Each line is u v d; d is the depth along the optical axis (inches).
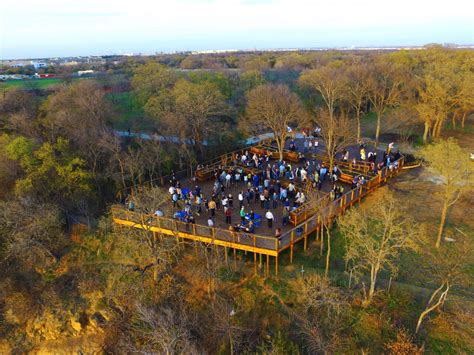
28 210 1185.4
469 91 1717.5
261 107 1695.4
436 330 848.9
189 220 1095.6
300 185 1342.3
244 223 1097.4
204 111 1646.2
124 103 2188.7
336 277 1007.6
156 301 1074.1
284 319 948.6
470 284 962.1
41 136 1536.7
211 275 1030.4
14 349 1109.7
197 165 1565.0
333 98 1779.0
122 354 1014.4
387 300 926.4
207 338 983.6
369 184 1346.0
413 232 855.7
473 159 1476.4
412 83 2055.9
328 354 840.9
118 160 1416.1
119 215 1211.9
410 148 1819.6
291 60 4207.7
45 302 1161.4
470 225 1183.6
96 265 1219.2
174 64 5310.0
